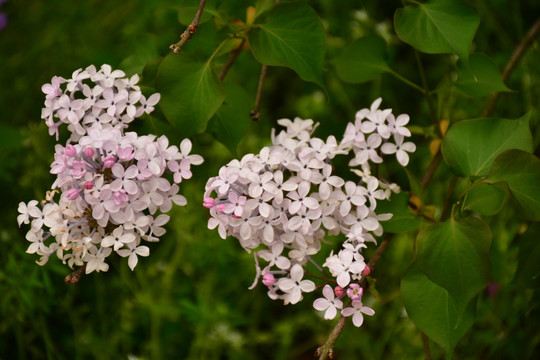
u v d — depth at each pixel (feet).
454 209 2.49
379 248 2.57
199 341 3.21
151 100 2.46
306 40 2.47
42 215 2.39
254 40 2.50
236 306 3.43
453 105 3.38
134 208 2.33
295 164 2.37
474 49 3.45
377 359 3.20
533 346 3.12
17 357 3.33
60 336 3.34
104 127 2.42
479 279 2.33
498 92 2.85
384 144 2.47
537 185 2.36
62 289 3.34
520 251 2.56
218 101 2.46
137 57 2.74
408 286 2.45
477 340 3.10
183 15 2.68
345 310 2.33
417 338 3.15
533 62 3.39
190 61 2.49
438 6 2.49
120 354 3.31
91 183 2.31
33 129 3.46
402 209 2.55
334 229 2.42
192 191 3.37
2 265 3.28
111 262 3.41
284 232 2.38
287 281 2.37
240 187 2.35
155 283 3.30
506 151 2.35
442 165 3.39
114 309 3.35
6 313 3.17
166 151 2.38
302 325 3.31
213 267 3.35
